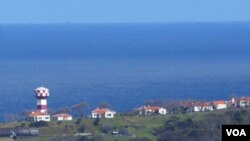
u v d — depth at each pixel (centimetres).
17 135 18638
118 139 17650
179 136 16950
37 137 18425
